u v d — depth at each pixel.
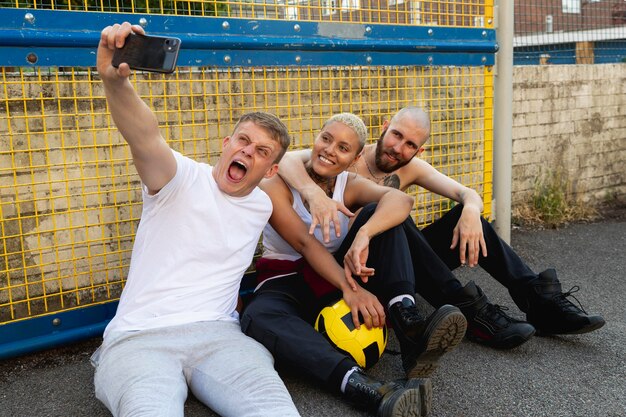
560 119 5.91
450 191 3.45
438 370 2.84
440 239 3.39
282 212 2.83
